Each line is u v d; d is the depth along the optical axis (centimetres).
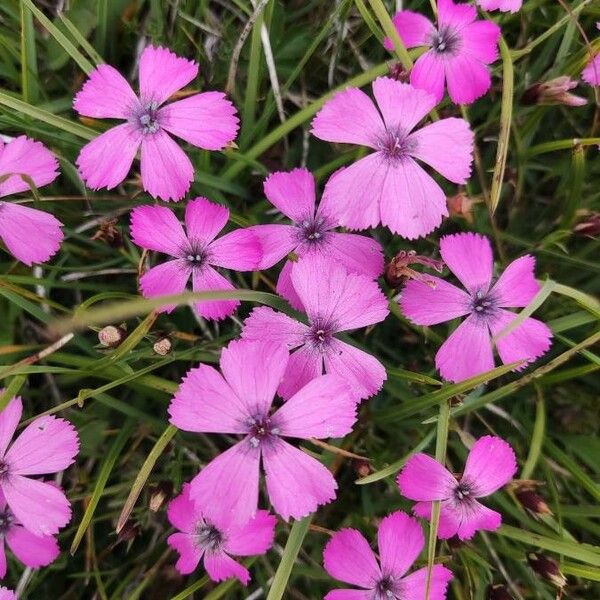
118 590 10
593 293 11
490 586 10
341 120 9
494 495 10
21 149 9
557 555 10
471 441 10
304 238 9
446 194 11
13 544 9
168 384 9
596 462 11
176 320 11
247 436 8
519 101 10
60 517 8
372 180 9
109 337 9
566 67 11
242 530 9
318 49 11
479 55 10
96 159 9
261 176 11
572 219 11
